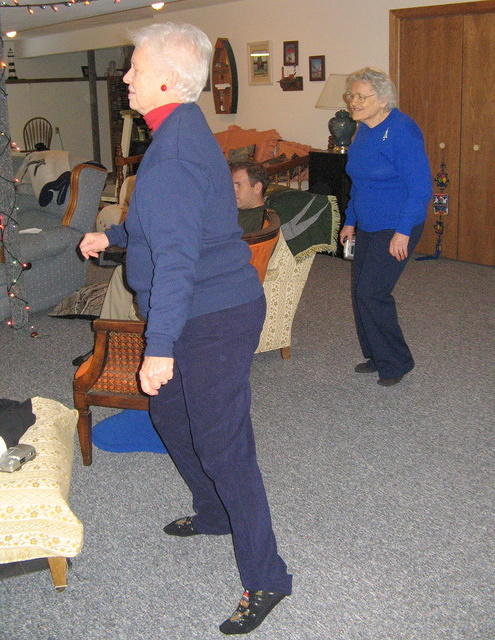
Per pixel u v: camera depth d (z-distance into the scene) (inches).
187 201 58.4
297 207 135.3
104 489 98.4
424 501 94.7
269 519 70.7
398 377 130.7
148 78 61.3
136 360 99.5
